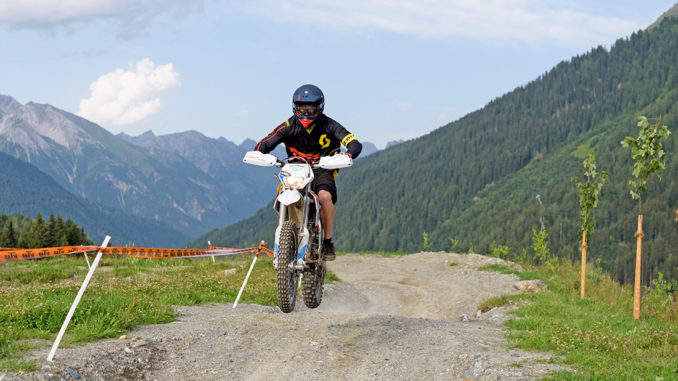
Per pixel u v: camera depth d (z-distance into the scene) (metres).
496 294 20.00
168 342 8.05
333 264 31.39
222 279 16.44
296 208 7.29
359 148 7.38
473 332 10.49
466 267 26.94
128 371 6.83
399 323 10.52
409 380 6.99
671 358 8.30
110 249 7.77
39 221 87.44
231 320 9.66
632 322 12.73
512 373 6.73
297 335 8.98
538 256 27.08
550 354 8.57
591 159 18.20
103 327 8.41
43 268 17.02
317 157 7.78
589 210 18.14
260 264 21.11
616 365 7.53
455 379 6.93
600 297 18.17
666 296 17.23
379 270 28.92
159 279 15.19
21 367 6.09
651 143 14.08
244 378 7.00
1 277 15.14
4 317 8.26
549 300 16.75
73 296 11.34
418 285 23.92
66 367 6.38
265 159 7.27
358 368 7.46
